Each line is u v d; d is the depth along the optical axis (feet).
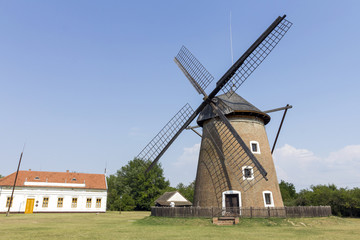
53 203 132.26
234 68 66.23
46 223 68.90
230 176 68.44
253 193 65.51
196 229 52.16
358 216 112.47
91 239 39.58
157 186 213.25
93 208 139.13
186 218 64.59
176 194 165.68
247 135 72.43
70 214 118.73
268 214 61.93
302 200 135.23
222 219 60.29
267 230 50.31
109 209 211.41
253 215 62.13
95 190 142.20
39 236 43.14
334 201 116.88
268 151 74.84
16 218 86.58
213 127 76.69
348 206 110.01
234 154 69.92
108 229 53.31
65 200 134.72
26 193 128.98
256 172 67.51
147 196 203.10
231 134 71.92
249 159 67.97
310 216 65.31
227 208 64.13
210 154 74.64
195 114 76.48
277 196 69.72
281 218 61.36
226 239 39.01
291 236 42.42
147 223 63.41
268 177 69.77
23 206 126.93
